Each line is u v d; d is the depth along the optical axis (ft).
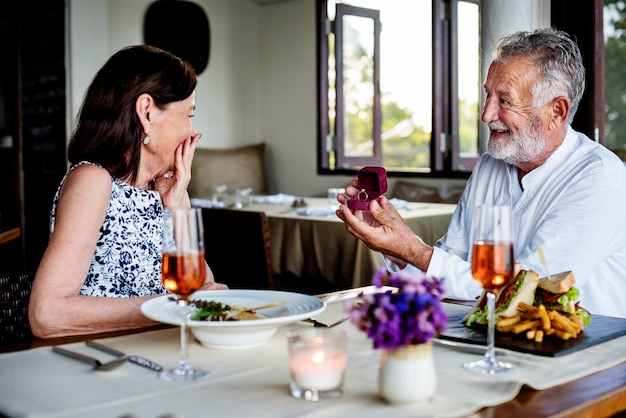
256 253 10.15
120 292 5.49
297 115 22.53
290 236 12.44
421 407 3.12
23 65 21.58
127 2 21.21
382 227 5.87
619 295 6.19
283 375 3.60
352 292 5.76
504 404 3.23
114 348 4.15
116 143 5.35
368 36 19.79
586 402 3.25
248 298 4.73
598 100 12.69
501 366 3.73
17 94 19.45
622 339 4.39
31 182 21.61
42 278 4.71
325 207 14.44
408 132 19.38
